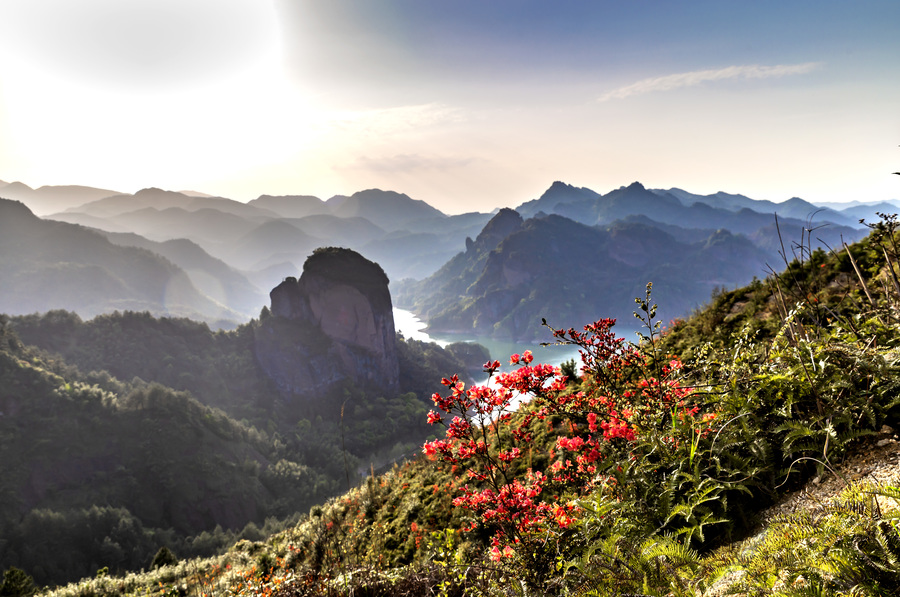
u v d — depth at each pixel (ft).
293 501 456.04
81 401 479.41
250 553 45.75
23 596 77.05
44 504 401.29
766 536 7.36
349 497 38.37
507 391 13.05
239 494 441.68
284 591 20.49
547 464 20.11
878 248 21.11
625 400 13.20
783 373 11.36
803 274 28.66
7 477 402.72
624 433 12.08
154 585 51.08
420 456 38.83
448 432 12.78
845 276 25.86
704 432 10.86
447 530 17.46
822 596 5.38
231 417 586.45
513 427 23.47
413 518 26.68
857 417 9.43
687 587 7.25
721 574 7.13
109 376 596.70
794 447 9.35
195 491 430.61
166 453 450.71
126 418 474.90
